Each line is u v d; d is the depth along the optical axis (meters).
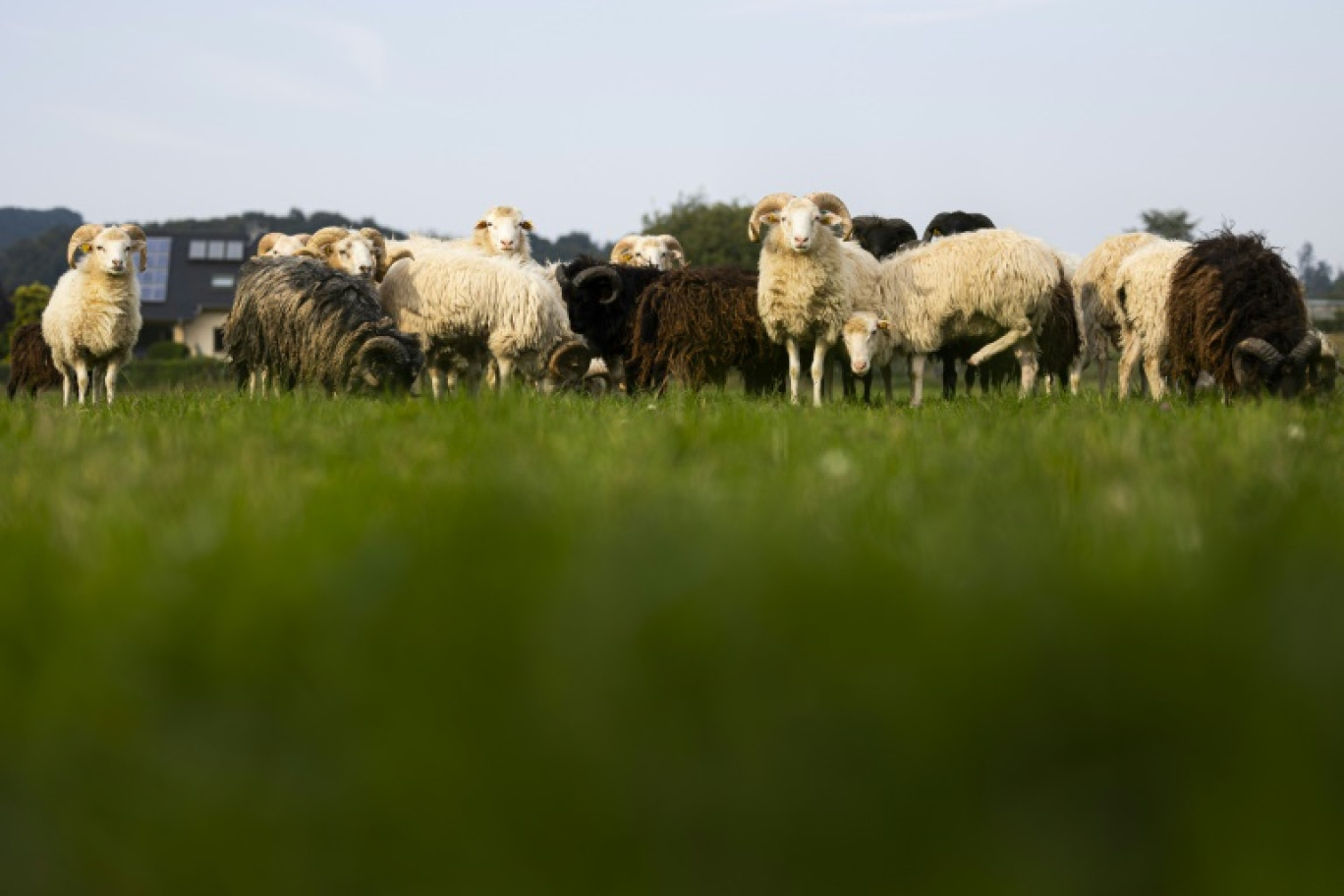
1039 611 2.58
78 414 18.36
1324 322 71.06
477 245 37.84
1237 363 25.44
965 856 1.85
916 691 2.12
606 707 2.20
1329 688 2.05
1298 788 1.87
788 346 31.11
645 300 32.56
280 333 27.97
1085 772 2.02
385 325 27.31
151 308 179.38
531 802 2.03
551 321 30.20
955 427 13.47
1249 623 2.43
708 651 2.41
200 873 2.05
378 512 6.16
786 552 3.51
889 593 2.90
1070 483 7.30
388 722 2.36
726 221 138.38
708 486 7.25
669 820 1.96
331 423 14.11
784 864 1.89
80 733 2.52
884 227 40.56
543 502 5.68
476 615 2.94
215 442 11.07
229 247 187.12
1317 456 9.00
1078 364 38.41
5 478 8.69
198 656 2.95
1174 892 1.83
